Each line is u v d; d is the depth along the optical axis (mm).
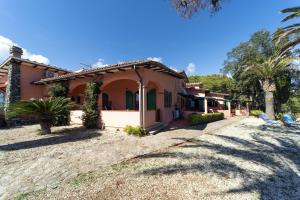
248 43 33312
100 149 7668
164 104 14336
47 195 4039
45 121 10984
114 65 11328
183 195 4000
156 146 8094
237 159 6445
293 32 8844
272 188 4383
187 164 5863
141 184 4516
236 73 33875
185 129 12617
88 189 4289
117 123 11844
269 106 18797
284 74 27875
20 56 16906
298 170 5539
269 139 9828
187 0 7426
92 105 12656
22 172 5344
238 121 18438
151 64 10398
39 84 17062
